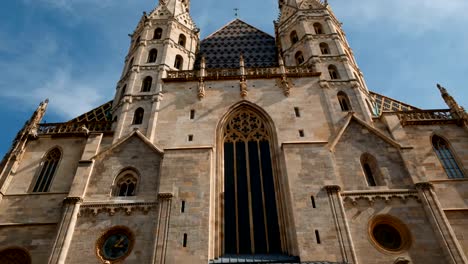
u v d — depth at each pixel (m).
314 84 41.03
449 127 36.81
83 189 31.48
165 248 27.48
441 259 27.08
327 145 34.16
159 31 50.59
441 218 28.77
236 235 30.20
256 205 31.94
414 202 30.38
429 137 36.12
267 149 35.97
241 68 42.88
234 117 38.50
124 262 27.47
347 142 35.16
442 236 27.80
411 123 37.19
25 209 31.31
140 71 43.53
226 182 33.50
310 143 34.19
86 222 29.66
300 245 27.52
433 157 34.44
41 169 34.84
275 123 36.97
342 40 50.06
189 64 47.59
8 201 31.88
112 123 39.06
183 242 27.83
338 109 38.19
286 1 57.94
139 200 31.03
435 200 29.91
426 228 28.75
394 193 30.89
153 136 36.09
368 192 31.00
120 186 32.84
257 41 55.41
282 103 38.97
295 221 28.86
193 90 40.62
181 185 31.28
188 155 33.50
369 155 34.28
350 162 33.50
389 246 28.36
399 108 43.56
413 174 31.89
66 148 36.25
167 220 29.02
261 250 29.34
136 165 33.84
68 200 30.41
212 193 31.58
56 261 26.88
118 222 29.64
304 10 52.53
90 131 37.88
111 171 33.50
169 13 52.28
